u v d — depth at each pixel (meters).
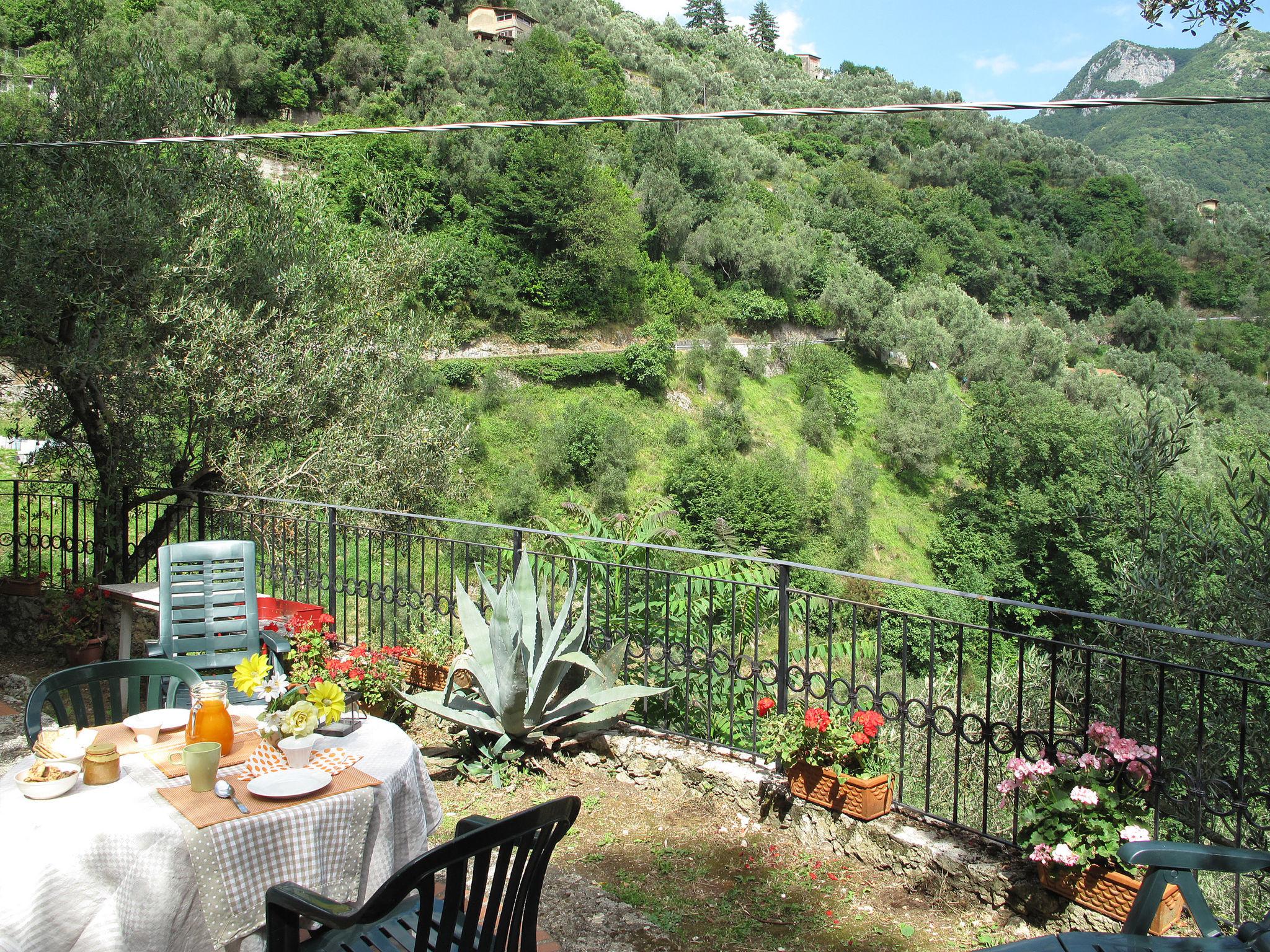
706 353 43.12
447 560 12.05
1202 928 1.98
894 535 37.28
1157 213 78.75
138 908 2.10
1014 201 77.62
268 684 2.82
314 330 9.17
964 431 36.03
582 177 44.31
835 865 3.73
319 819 2.35
